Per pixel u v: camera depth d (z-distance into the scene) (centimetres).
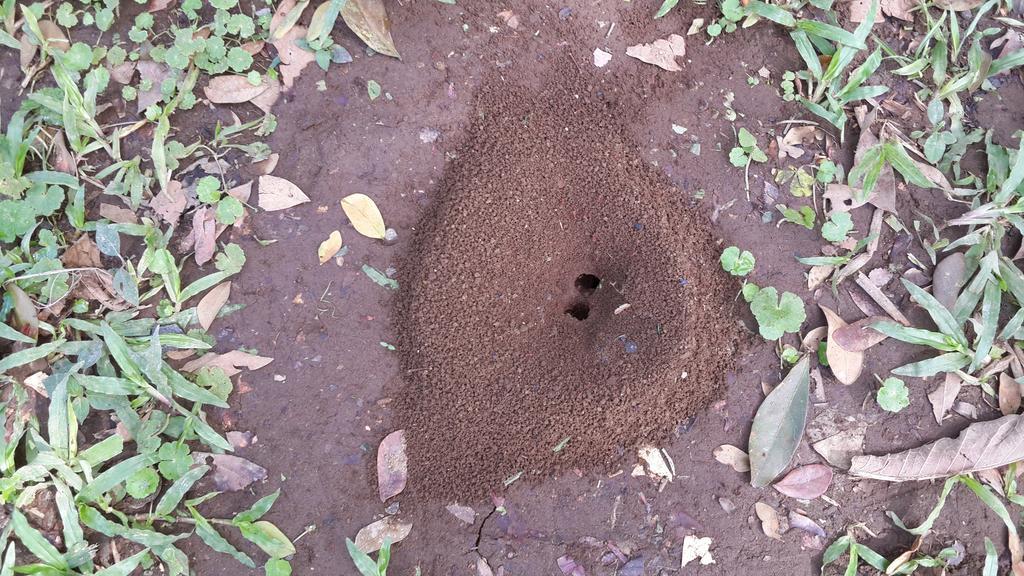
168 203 44
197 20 45
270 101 45
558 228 45
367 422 44
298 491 43
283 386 44
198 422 42
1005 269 45
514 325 44
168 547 42
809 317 45
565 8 47
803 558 44
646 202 45
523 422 44
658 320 44
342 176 45
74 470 41
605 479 44
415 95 46
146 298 43
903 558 44
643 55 47
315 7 46
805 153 46
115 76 45
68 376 41
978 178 47
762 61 47
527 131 46
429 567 43
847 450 44
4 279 42
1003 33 48
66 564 41
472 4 47
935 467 44
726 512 44
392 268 45
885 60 48
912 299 45
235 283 44
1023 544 44
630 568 44
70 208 43
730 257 44
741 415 44
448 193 45
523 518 44
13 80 44
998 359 45
